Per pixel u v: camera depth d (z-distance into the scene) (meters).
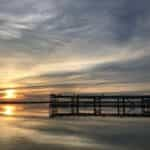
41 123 19.64
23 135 15.11
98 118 22.31
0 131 16.50
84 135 15.07
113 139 13.82
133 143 13.05
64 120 21.42
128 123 19.48
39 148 12.00
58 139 13.85
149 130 16.52
